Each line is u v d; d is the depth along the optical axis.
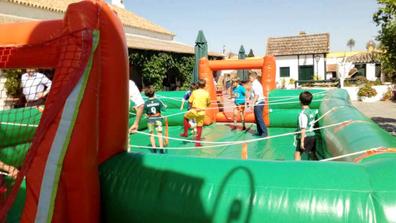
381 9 8.17
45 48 3.50
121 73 3.67
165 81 27.72
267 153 8.44
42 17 19.75
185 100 12.53
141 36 28.94
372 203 2.72
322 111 8.83
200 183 3.20
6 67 3.74
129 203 3.32
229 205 3.02
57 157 3.01
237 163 3.34
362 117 5.95
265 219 2.90
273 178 3.08
